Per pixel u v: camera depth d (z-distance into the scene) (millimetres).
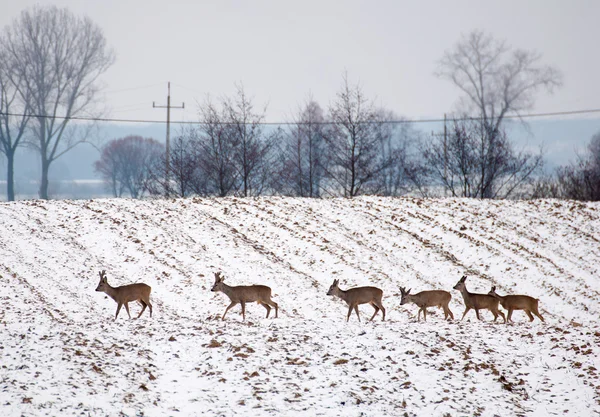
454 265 109500
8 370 47375
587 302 97000
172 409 43000
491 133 193750
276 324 69812
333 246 114500
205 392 46344
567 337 62594
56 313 81062
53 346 54844
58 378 45938
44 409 40000
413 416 43500
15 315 77250
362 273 103562
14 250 106062
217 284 74438
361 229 123875
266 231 120750
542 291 100500
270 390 46938
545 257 114438
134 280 97125
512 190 195500
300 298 92500
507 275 106312
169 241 113562
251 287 75312
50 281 94688
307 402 45031
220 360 53188
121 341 58656
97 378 46969
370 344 58750
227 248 111938
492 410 45062
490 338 62719
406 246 116500
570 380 50688
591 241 122250
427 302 75250
